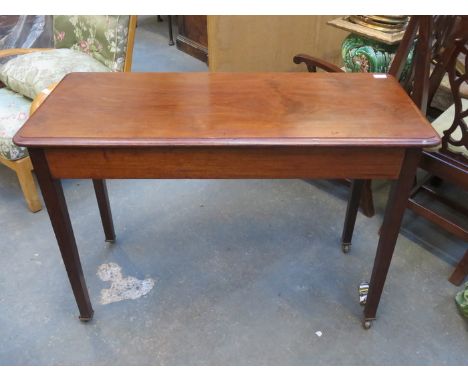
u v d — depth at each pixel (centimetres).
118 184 205
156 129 99
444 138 136
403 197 107
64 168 102
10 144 166
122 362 128
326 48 270
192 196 197
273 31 240
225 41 227
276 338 135
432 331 137
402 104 112
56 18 208
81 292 131
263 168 103
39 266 160
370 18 170
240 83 124
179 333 136
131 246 169
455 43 117
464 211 174
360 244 170
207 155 100
